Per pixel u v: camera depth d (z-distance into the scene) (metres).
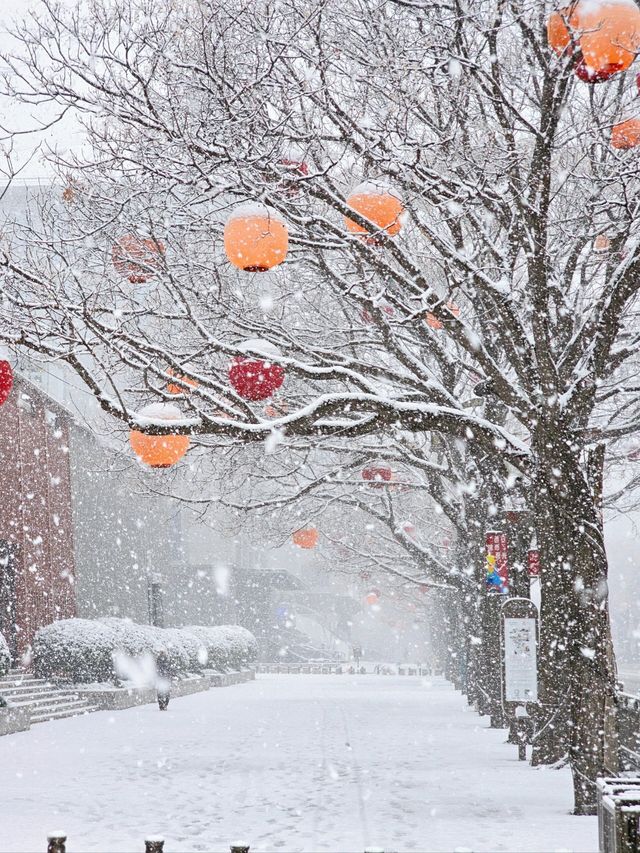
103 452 40.03
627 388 15.98
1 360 10.14
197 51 12.56
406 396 14.58
